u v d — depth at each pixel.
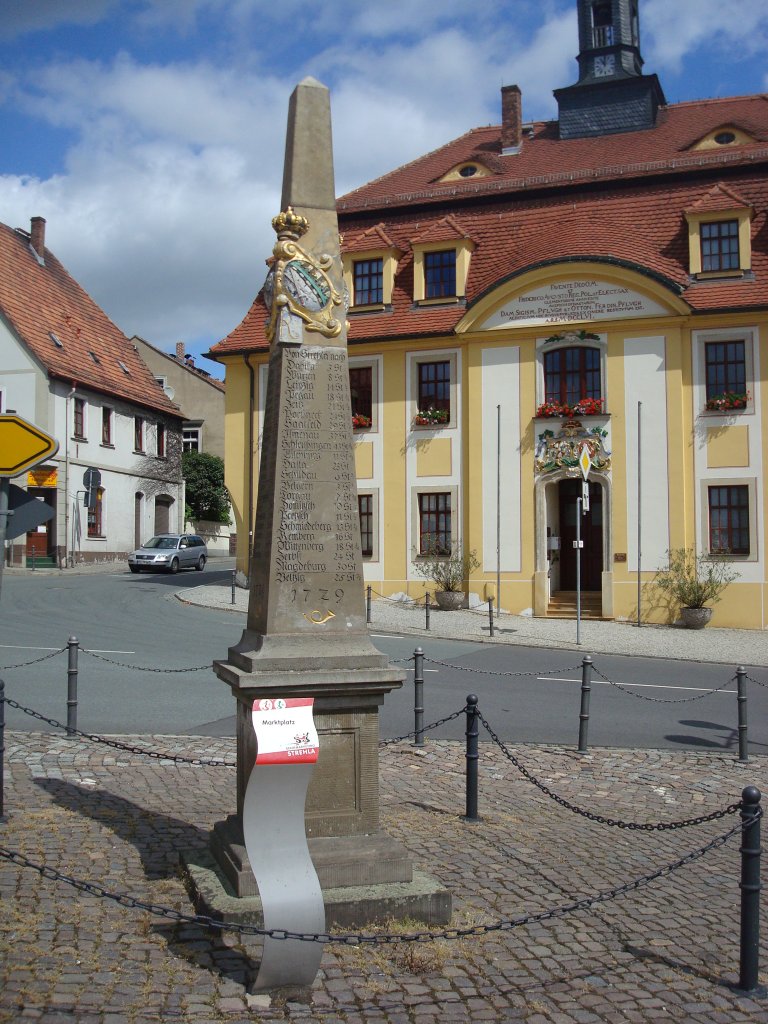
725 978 5.07
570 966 5.14
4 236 42.97
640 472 25.41
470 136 35.75
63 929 5.20
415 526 27.62
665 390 25.38
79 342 43.34
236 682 5.46
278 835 4.93
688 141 30.19
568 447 25.83
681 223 26.88
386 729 11.50
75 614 22.64
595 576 27.20
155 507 47.41
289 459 5.95
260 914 5.15
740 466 24.91
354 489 6.03
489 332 26.69
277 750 4.94
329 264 6.22
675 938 5.60
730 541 25.03
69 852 6.51
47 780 8.58
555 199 28.75
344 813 5.71
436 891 5.52
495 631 22.86
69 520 39.34
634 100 32.56
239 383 29.45
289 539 5.86
